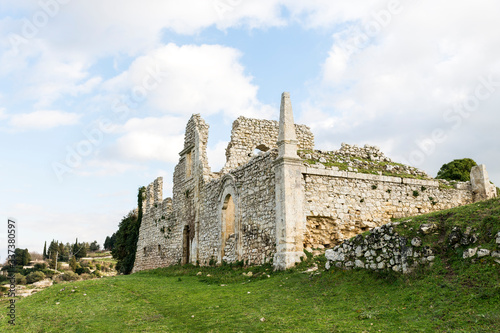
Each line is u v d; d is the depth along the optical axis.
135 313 14.81
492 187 28.58
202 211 35.09
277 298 14.24
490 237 10.80
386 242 13.34
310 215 22.25
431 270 11.46
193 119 39.34
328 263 15.66
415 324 9.30
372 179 24.88
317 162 24.06
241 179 27.09
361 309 11.16
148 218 51.31
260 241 23.77
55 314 15.51
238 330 11.02
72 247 125.19
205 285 20.67
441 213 13.16
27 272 70.69
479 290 9.77
